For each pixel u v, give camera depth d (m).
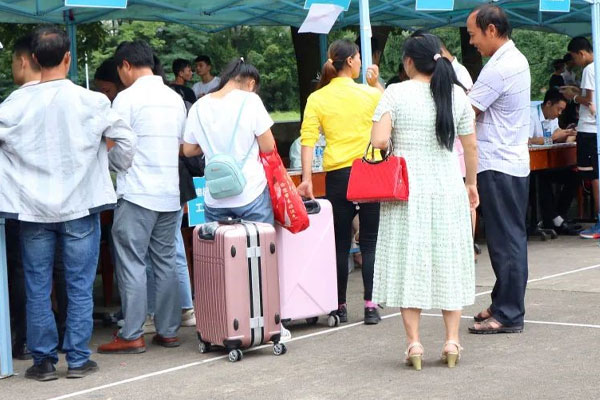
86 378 5.87
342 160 7.04
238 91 6.50
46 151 5.57
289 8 12.52
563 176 12.04
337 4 8.04
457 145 9.09
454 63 8.40
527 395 5.07
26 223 5.67
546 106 12.80
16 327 6.50
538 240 11.66
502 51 6.49
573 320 6.93
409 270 5.65
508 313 6.57
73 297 5.82
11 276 6.45
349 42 7.15
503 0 13.55
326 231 6.97
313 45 15.09
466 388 5.25
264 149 6.48
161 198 6.49
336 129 7.04
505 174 6.50
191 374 5.87
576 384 5.23
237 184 6.31
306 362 6.03
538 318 7.04
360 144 7.04
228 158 6.33
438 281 5.68
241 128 6.40
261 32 27.08
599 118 11.08
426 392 5.21
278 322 6.26
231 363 6.11
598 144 11.08
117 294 9.17
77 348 5.85
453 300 5.66
